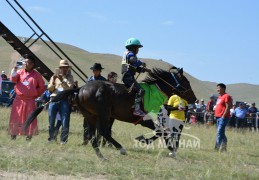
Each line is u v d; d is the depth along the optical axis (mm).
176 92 12062
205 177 9281
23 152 10383
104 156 10898
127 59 11453
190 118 28016
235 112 27312
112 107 11383
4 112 21484
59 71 13078
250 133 24203
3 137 12578
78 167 9164
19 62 13289
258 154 14266
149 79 11844
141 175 9109
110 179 8516
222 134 14344
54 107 12969
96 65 13547
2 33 19031
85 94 11203
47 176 8258
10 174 8125
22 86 12820
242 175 9984
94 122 11461
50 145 11664
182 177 9242
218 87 14617
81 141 13438
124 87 11477
